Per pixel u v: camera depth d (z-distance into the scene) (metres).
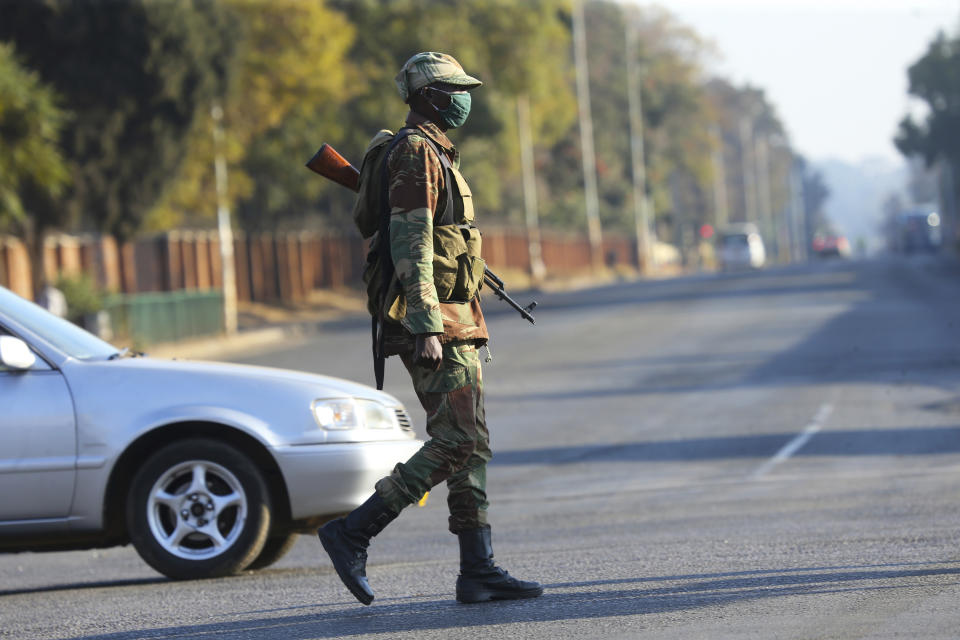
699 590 21.12
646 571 23.84
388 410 29.00
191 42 120.38
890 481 39.88
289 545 30.19
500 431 59.97
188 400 27.52
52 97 96.81
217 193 146.00
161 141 123.19
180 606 23.28
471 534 20.80
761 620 18.64
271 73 150.25
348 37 157.50
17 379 27.38
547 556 27.73
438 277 19.16
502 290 20.80
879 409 59.91
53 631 21.42
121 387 27.55
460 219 19.50
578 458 50.47
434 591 23.02
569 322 136.00
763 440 52.22
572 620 19.16
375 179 19.45
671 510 36.50
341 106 193.50
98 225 124.75
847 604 19.47
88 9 115.69
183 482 27.72
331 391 28.25
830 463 45.38
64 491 27.03
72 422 27.17
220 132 139.25
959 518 30.31
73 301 116.88
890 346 89.94
